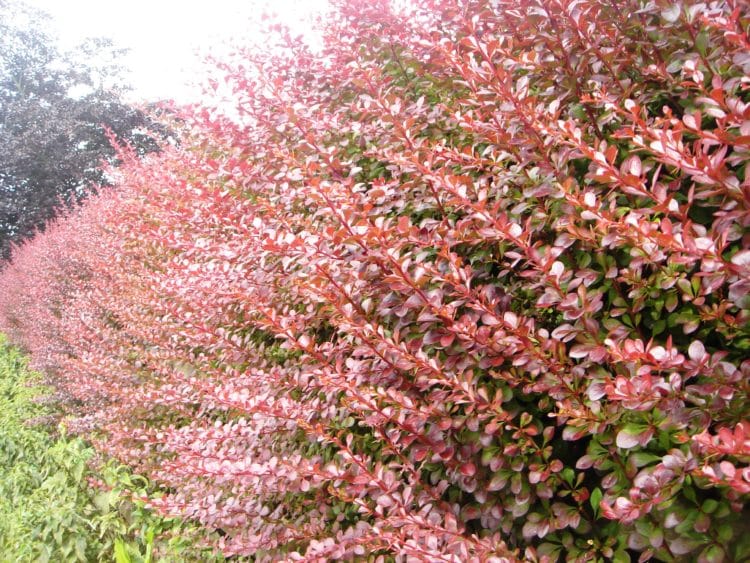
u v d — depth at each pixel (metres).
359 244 1.84
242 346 3.27
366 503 1.96
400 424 1.86
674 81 1.69
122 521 3.96
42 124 24.98
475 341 1.70
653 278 1.54
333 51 2.96
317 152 2.75
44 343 7.66
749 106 1.19
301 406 2.35
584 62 1.80
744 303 1.34
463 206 1.82
